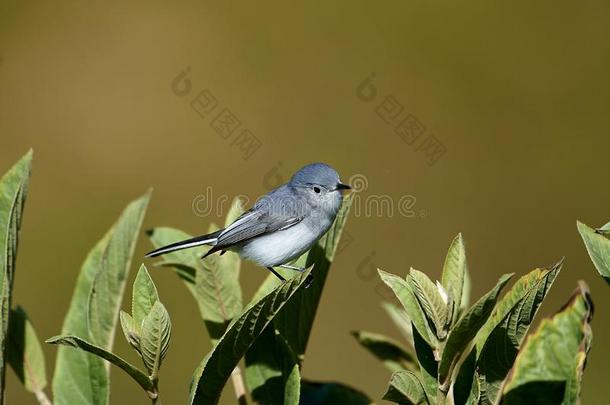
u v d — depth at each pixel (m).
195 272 4.93
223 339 3.48
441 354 3.72
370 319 12.44
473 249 13.54
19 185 4.10
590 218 13.56
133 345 3.50
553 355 3.32
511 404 3.31
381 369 11.98
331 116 14.54
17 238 4.11
